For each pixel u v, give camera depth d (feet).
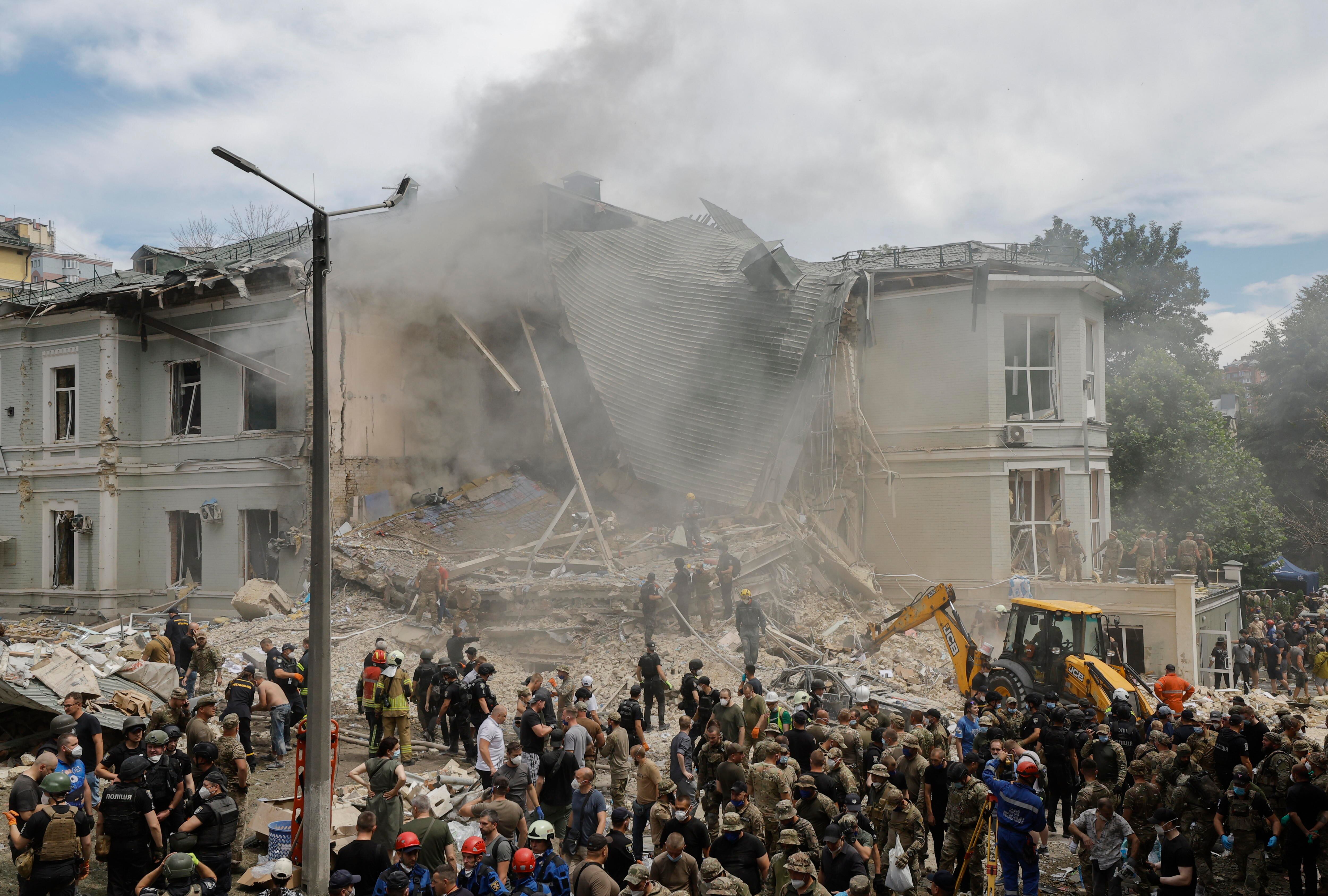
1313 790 32.07
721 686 57.41
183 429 88.53
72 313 89.92
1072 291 86.38
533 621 66.39
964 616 83.41
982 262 86.33
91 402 89.25
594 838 25.62
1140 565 81.05
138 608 88.48
